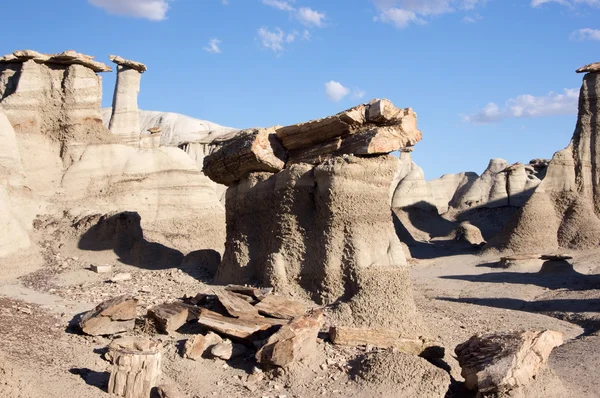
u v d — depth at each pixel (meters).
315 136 14.09
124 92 29.02
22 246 17.34
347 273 12.61
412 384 9.45
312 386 9.66
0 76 23.22
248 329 10.94
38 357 9.55
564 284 22.53
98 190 22.50
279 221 13.78
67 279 15.80
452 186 64.75
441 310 16.19
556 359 12.41
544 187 33.38
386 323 11.64
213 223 24.08
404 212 49.44
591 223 31.95
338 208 12.81
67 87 22.67
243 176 15.20
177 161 24.28
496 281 24.33
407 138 13.14
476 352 10.20
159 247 18.84
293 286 13.34
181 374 9.88
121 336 11.05
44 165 22.17
